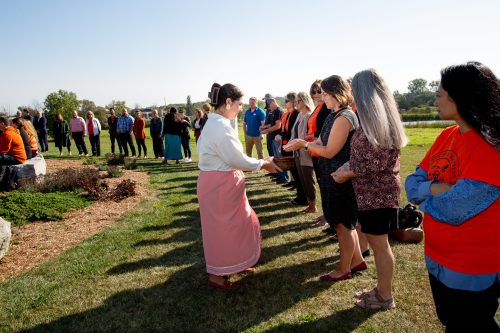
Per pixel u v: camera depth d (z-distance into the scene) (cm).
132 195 754
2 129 841
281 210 627
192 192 789
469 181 154
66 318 311
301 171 592
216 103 337
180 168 1164
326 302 323
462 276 165
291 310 312
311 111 570
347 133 319
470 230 161
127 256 439
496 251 160
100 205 682
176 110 1287
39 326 300
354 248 370
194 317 308
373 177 281
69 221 586
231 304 327
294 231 516
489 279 162
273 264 409
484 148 155
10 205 609
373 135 264
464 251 164
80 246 470
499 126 148
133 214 617
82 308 326
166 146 1287
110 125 1545
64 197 688
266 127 905
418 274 369
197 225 555
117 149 1998
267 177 973
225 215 340
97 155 1559
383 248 296
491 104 150
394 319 291
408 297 325
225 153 325
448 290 173
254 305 323
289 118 718
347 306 315
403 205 621
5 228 443
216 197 337
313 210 606
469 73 156
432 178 184
